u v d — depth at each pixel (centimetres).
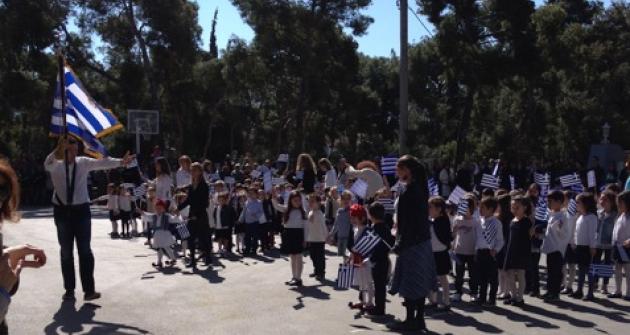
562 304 946
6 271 345
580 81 4281
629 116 4281
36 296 884
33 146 4288
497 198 1034
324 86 3850
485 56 3167
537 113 4069
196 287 1003
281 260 1330
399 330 756
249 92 4756
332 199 1435
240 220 1430
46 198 2734
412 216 743
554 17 3316
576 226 1014
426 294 742
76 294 900
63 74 874
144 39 3541
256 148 5356
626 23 4706
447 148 4278
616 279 1009
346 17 3800
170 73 3725
